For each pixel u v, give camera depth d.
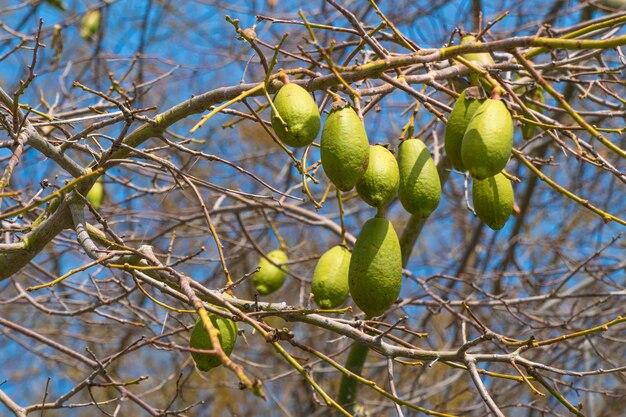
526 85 5.21
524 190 9.93
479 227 8.71
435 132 6.40
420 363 4.16
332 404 3.54
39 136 4.24
